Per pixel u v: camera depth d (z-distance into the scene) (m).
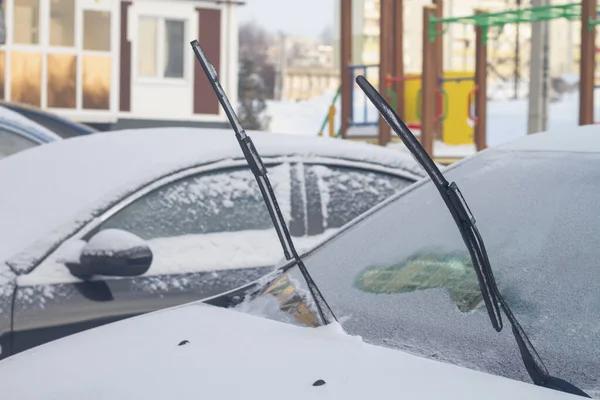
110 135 5.32
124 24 27.56
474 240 2.21
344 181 5.32
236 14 28.56
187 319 2.83
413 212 3.16
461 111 17.34
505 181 2.94
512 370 2.22
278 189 5.12
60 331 4.35
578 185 2.76
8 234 4.52
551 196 2.76
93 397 2.28
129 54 27.64
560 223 2.63
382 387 2.07
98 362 2.51
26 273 4.39
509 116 40.44
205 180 4.98
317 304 2.77
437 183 2.21
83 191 4.74
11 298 4.32
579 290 2.38
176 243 4.77
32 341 4.30
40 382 2.47
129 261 4.29
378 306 2.69
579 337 2.25
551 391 2.04
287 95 75.56
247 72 45.81
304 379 2.15
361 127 17.23
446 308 2.56
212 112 28.56
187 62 28.27
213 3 28.25
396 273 2.84
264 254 4.91
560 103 44.62
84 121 26.81
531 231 2.65
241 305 2.95
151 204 4.78
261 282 3.10
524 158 3.05
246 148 2.82
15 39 25.98
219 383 2.19
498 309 2.21
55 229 4.54
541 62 16.34
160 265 4.66
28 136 8.61
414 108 17.78
